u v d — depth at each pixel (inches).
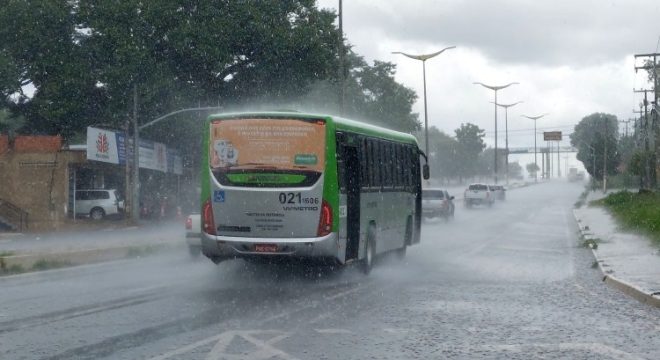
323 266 699.4
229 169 633.0
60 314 474.0
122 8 1974.7
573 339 401.7
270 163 627.8
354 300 544.7
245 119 633.6
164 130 2194.9
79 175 2192.4
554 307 518.3
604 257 863.1
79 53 2127.2
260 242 627.5
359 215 679.7
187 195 2410.2
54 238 1414.9
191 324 436.5
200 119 2218.3
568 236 1337.4
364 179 701.9
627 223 1397.6
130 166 2028.8
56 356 350.9
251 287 619.2
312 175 624.7
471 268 799.1
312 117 629.0
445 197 1771.7
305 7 2196.1
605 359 354.0
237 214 630.5
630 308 516.7
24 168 1891.0
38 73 2130.9
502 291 604.4
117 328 423.2
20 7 2078.0
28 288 612.7
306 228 624.4
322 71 2172.7
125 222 1899.6
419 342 388.8
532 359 352.2
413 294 581.3
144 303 522.3
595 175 4576.8
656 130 2568.9
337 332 414.0
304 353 359.6
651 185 2910.9
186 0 2065.7
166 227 1862.7
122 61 1947.6
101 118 2185.0
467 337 403.9
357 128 692.1
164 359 344.2
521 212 2368.4
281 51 2076.8
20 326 430.9
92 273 732.0
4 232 1750.7
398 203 836.6
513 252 1007.6
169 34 2005.4
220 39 2033.7
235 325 433.4
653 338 406.6
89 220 2012.8
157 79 1972.2
